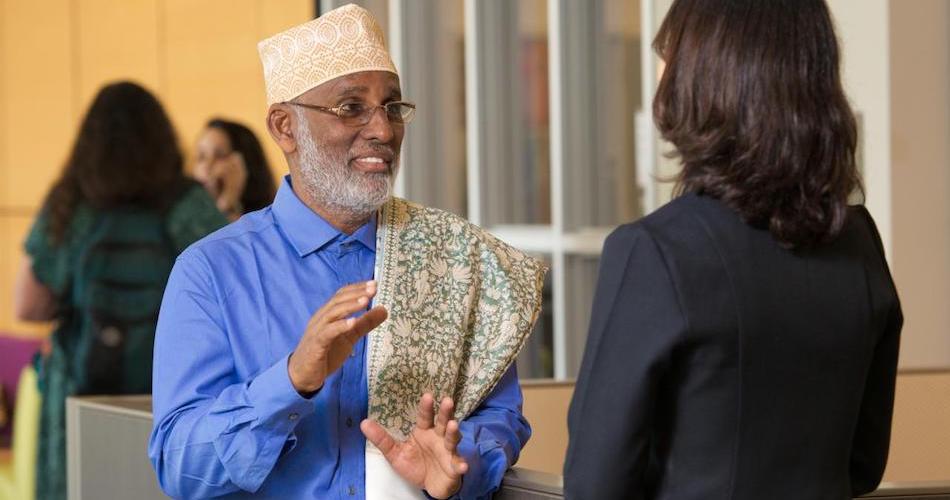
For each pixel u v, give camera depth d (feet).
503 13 17.90
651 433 5.49
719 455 5.37
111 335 14.98
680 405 5.41
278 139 7.31
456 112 19.20
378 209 7.43
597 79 16.29
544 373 17.47
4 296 30.01
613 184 16.08
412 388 7.06
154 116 15.23
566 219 16.66
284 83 7.18
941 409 10.84
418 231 7.41
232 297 7.02
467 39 18.11
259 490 6.89
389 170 7.13
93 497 9.49
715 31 5.52
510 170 18.01
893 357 5.96
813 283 5.49
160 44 24.31
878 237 5.98
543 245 17.13
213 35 22.57
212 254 7.11
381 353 7.04
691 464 5.40
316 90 7.05
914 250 12.64
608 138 16.14
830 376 5.50
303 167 7.14
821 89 5.46
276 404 6.43
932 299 12.71
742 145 5.42
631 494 5.47
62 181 15.17
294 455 6.90
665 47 5.73
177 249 15.21
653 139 14.85
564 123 16.51
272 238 7.26
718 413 5.35
